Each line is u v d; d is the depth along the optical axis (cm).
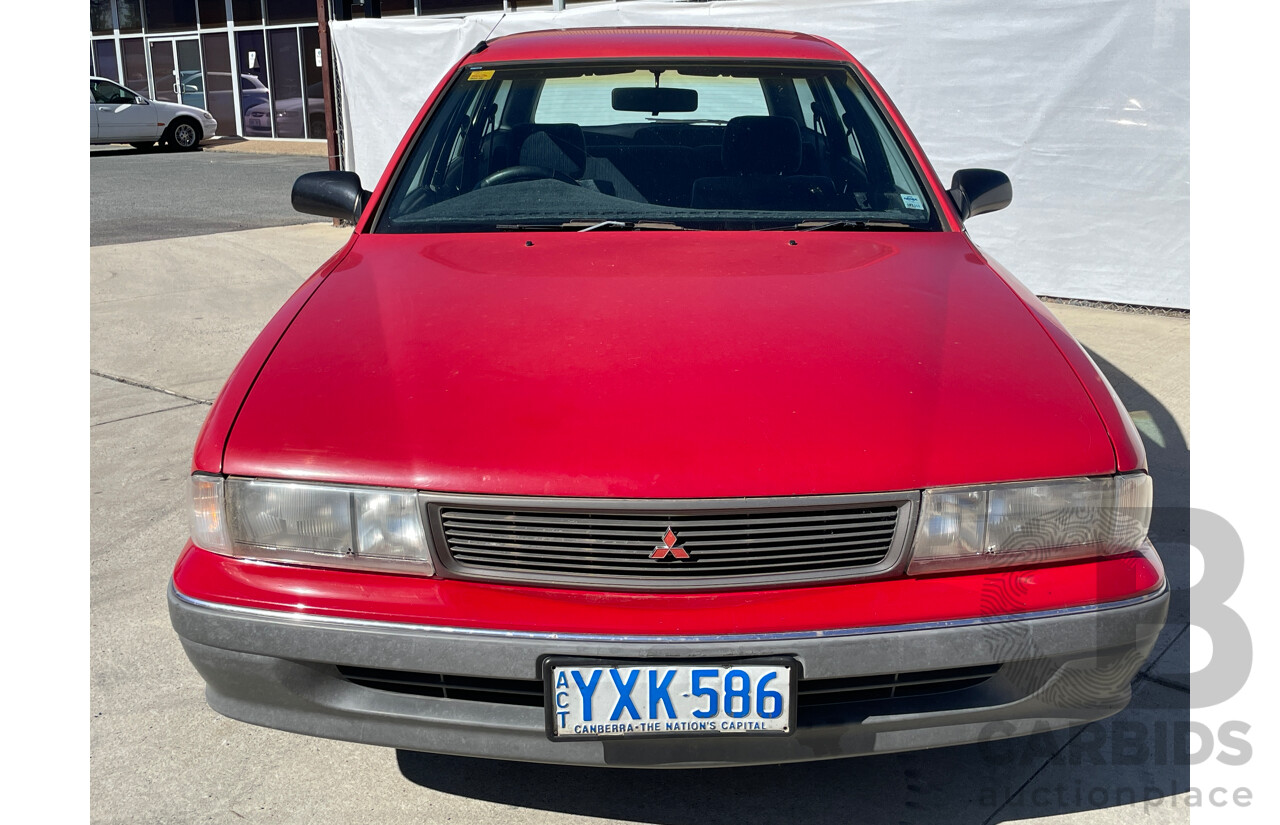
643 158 295
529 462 177
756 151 292
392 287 234
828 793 219
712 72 306
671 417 182
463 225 273
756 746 181
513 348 202
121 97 1841
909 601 179
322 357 205
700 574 177
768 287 228
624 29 353
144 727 242
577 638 175
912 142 295
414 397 191
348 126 916
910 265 246
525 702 184
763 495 175
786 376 191
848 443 179
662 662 175
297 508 182
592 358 197
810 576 178
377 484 180
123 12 2294
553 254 251
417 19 841
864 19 650
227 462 187
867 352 200
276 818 212
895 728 183
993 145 624
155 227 993
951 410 187
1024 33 597
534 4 1564
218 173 1499
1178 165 571
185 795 219
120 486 384
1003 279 246
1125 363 494
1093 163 595
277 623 182
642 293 224
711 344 201
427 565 181
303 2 1919
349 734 187
